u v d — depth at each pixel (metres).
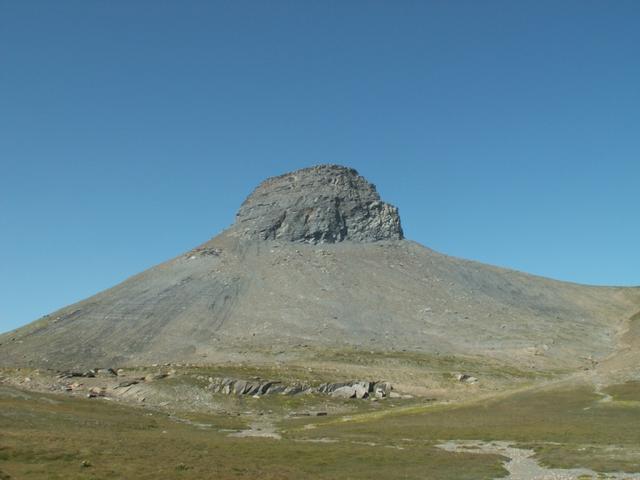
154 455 55.25
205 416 117.75
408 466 58.78
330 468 57.28
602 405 111.56
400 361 197.62
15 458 48.75
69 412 96.00
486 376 178.38
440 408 124.31
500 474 54.59
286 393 142.12
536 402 121.88
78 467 46.09
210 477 45.56
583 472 54.88
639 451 65.19
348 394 146.25
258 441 77.06
